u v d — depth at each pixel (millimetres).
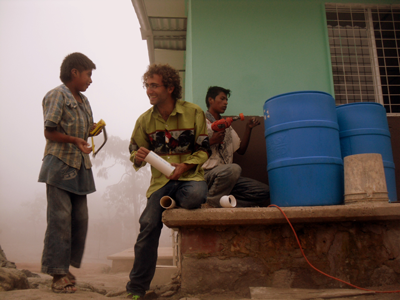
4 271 2363
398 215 2404
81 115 2561
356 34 4422
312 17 4293
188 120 2396
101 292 2686
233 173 2898
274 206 2521
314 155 2662
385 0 4434
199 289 2375
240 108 3992
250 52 4125
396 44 4445
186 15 5426
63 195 2344
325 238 2473
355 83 4320
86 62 2605
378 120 3098
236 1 4230
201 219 2324
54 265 2184
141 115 2518
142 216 2324
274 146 2807
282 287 2381
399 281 2436
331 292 2193
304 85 4117
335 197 2668
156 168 2258
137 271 2258
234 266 2414
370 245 2475
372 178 2521
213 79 4035
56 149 2377
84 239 2549
